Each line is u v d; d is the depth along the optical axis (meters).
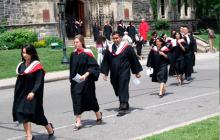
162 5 52.38
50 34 41.22
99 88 21.17
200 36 50.22
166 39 19.95
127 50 14.06
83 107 12.42
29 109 10.55
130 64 14.20
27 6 40.41
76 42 12.43
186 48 20.92
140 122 12.85
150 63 17.73
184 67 21.02
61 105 16.91
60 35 41.56
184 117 13.18
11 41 36.56
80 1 44.38
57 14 41.53
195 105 15.16
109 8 45.75
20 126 13.45
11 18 39.56
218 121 11.57
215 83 20.78
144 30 39.56
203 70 26.95
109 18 45.53
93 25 43.31
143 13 48.91
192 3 55.00
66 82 24.98
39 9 40.84
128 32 38.09
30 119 10.64
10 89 23.25
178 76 20.73
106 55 14.16
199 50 43.47
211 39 43.66
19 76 10.70
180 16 54.12
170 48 18.19
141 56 36.56
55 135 11.83
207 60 35.19
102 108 15.60
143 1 48.84
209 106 14.82
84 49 12.45
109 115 14.20
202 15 55.88
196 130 10.66
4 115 15.47
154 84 21.62
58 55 33.41
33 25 40.50
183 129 10.85
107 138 11.17
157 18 51.47
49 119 14.15
